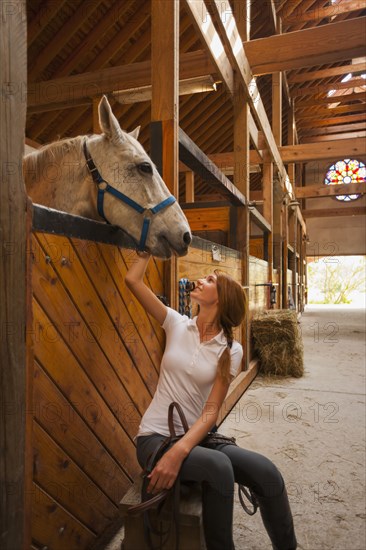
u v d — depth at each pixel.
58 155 1.70
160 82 2.13
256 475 1.20
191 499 1.15
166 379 1.34
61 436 1.28
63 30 4.54
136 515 1.11
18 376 1.01
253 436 2.62
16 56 0.96
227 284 1.33
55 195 1.70
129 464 1.72
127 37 4.90
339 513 1.75
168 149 2.11
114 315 1.61
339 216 17.73
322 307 17.09
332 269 26.84
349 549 1.51
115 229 1.62
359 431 2.71
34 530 1.15
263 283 5.68
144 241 1.59
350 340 7.00
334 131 15.94
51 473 1.22
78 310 1.37
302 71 12.01
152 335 1.97
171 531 1.12
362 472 2.13
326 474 2.11
